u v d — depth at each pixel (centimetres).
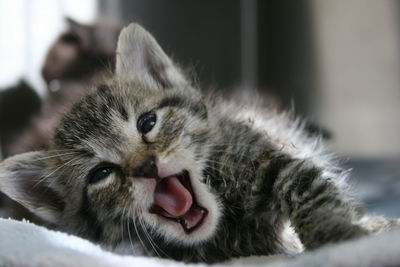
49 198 28
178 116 27
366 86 68
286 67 75
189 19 77
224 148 26
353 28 69
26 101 50
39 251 19
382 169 57
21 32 65
